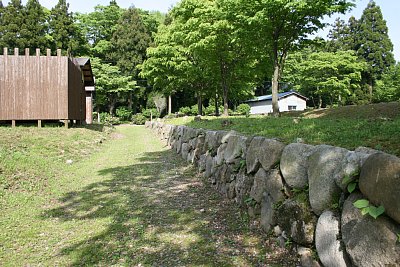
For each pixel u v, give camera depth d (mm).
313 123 5531
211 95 24578
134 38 35656
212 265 2920
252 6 11172
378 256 1806
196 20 15383
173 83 23375
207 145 6543
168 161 8547
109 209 4609
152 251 3250
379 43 32375
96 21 39312
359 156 2152
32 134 10477
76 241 3533
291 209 2924
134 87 33938
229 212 4285
